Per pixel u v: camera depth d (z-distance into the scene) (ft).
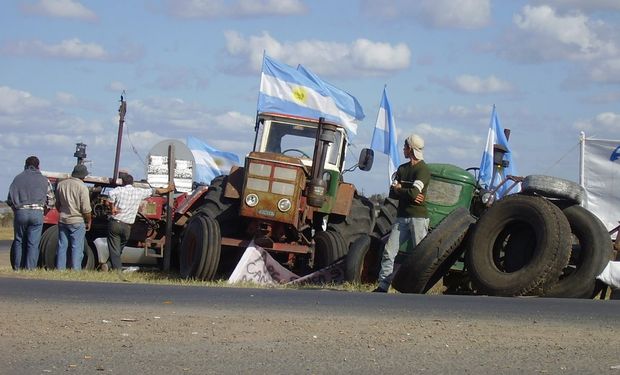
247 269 44.16
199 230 45.39
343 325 24.62
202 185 54.54
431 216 45.50
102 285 35.55
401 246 42.83
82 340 21.97
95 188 57.21
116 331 23.24
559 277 36.40
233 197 47.93
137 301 29.37
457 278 43.06
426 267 37.11
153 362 19.61
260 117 52.39
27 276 42.01
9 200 49.03
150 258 54.03
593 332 24.03
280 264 48.39
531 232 37.11
